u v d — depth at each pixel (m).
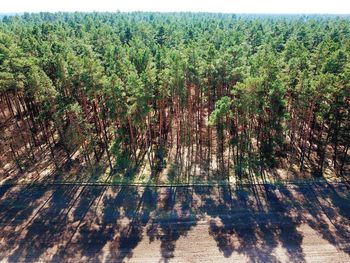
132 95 31.61
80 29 70.69
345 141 33.12
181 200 31.05
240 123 34.81
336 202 30.50
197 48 42.03
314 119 35.38
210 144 40.28
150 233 27.41
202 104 40.84
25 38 49.06
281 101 30.08
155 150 39.12
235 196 31.45
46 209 30.16
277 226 27.88
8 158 37.84
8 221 28.81
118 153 38.25
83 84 33.47
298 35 61.50
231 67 35.72
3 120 45.44
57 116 32.16
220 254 25.36
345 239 26.47
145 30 67.88
